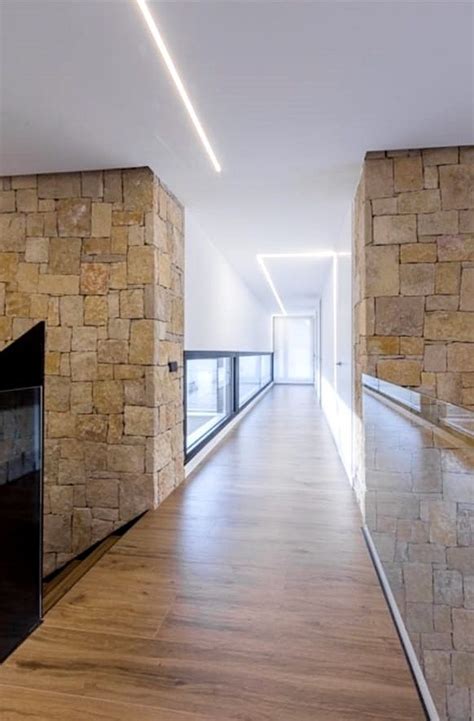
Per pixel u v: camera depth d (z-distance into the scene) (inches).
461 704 64.0
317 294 392.2
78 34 75.6
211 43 77.5
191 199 156.6
